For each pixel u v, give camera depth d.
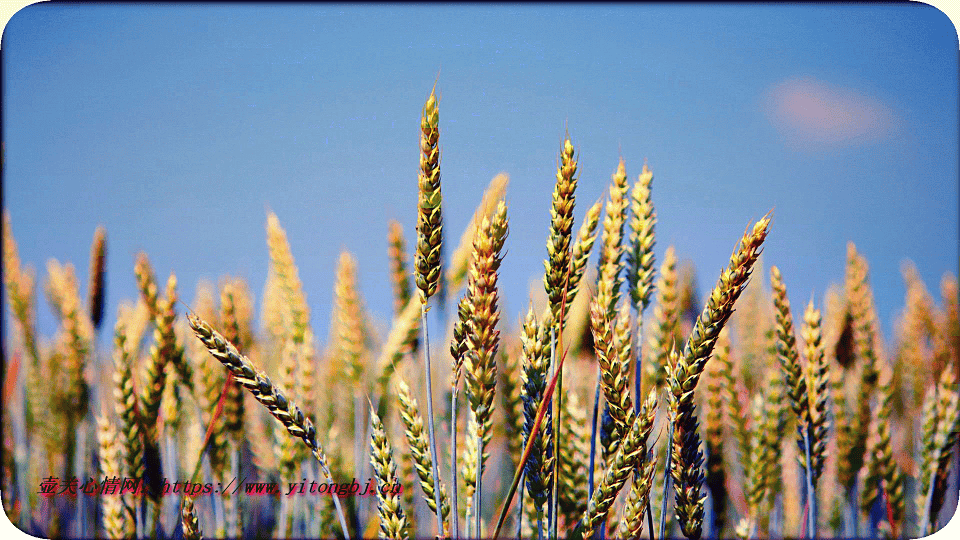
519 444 1.86
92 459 2.81
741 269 1.35
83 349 2.77
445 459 2.18
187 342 2.55
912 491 2.82
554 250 1.44
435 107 1.35
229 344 1.41
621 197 1.71
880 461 2.38
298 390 2.50
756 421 2.21
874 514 2.64
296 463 2.57
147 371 2.17
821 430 1.88
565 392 1.83
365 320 3.10
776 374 2.27
